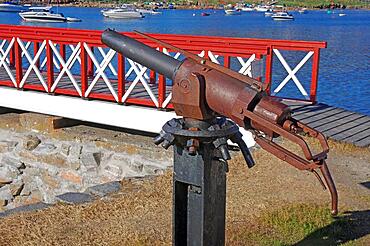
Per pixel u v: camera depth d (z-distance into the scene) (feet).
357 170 25.43
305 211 20.10
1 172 37.06
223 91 10.66
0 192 37.09
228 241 17.88
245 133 28.86
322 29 201.77
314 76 34.60
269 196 21.94
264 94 10.55
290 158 10.43
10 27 39.22
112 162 32.45
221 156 11.57
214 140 11.11
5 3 330.13
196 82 10.78
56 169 34.58
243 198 21.77
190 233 12.02
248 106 10.37
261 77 28.14
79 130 34.37
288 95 54.39
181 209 12.06
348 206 20.90
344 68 86.69
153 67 11.66
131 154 31.68
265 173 24.64
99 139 32.78
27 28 38.55
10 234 19.08
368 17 335.88
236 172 24.86
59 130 34.50
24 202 36.19
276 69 69.00
